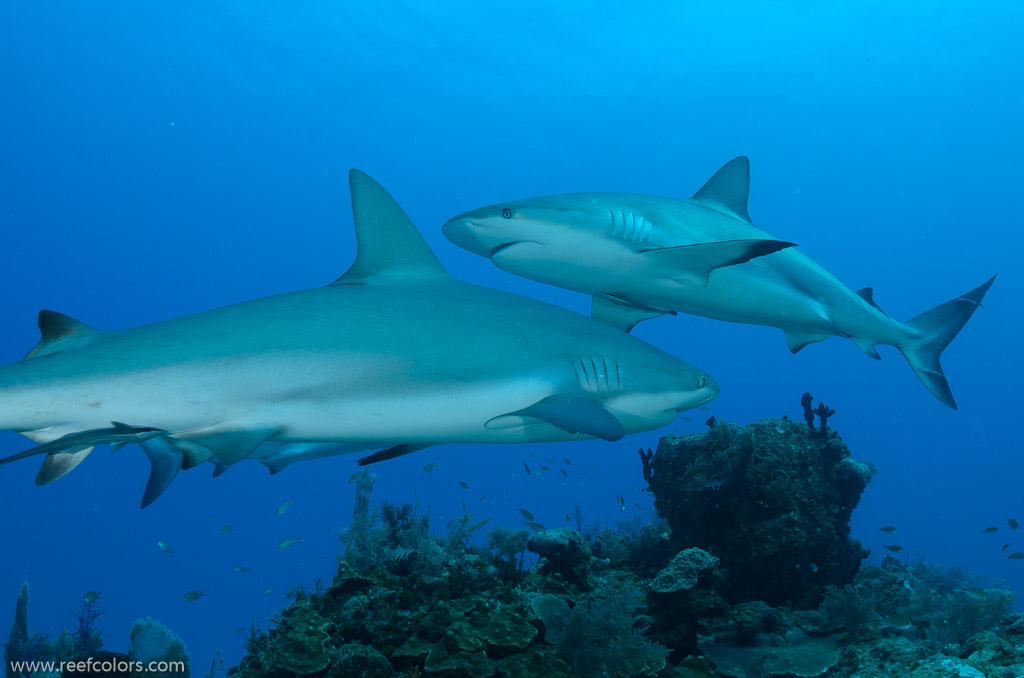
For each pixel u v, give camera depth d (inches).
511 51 2263.8
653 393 174.2
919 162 3107.8
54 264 4037.9
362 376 146.7
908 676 200.1
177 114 2874.0
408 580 237.6
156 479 153.1
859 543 301.4
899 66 2363.4
